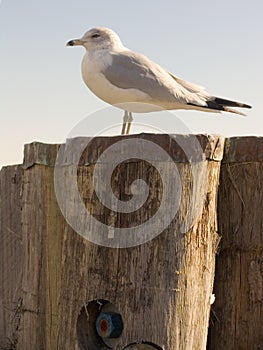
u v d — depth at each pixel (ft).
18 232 31.96
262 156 29.63
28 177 30.32
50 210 29.43
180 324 26.43
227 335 30.12
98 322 27.55
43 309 29.45
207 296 27.78
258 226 29.73
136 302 26.43
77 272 27.55
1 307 32.58
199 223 27.20
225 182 30.19
